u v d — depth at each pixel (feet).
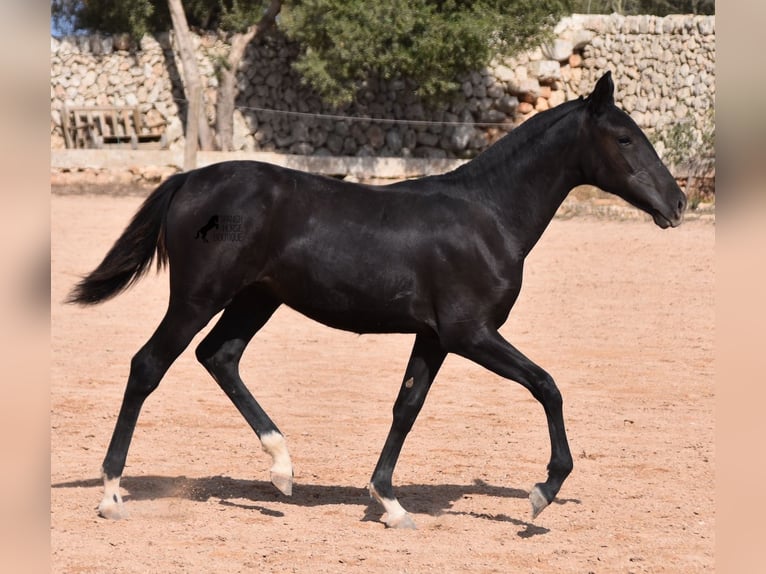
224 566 24.64
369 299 28.09
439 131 135.23
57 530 27.17
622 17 136.67
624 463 35.81
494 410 43.73
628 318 64.39
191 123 118.21
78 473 33.27
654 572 24.99
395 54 118.93
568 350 55.72
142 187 118.21
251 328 30.50
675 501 31.40
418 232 28.02
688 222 104.47
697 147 121.90
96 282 28.86
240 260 28.07
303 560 25.27
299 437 38.91
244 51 132.98
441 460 36.19
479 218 28.32
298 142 133.59
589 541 27.50
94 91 132.77
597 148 28.68
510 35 121.90
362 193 28.76
